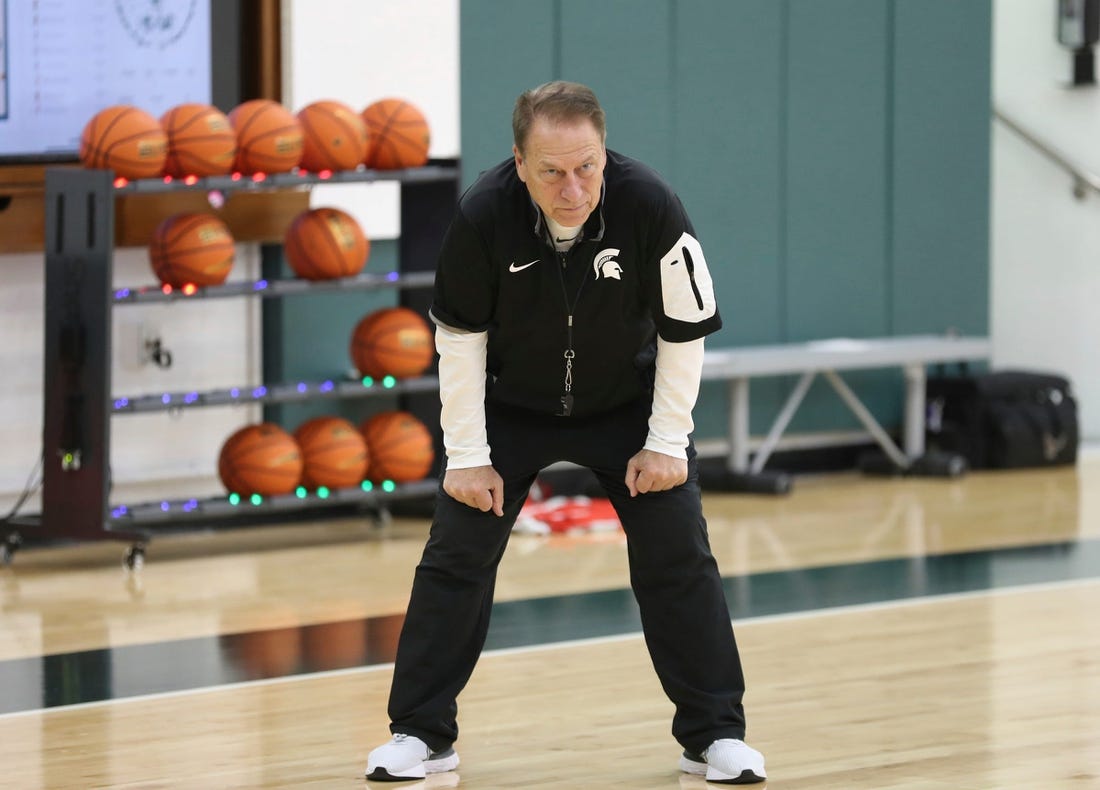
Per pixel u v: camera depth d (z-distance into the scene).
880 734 9.98
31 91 16.52
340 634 13.04
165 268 15.49
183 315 17.42
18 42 16.42
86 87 16.75
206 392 15.85
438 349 8.75
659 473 8.61
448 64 18.58
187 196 17.09
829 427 21.36
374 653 12.40
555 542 16.89
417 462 16.92
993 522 17.62
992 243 23.09
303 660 12.20
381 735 10.20
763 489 19.56
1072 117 23.06
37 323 16.70
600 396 8.84
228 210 17.28
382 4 18.16
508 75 18.98
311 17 17.77
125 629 13.27
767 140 20.61
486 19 18.81
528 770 9.35
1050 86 23.02
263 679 11.66
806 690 11.08
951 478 20.61
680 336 8.49
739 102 20.39
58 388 15.38
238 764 9.62
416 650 9.11
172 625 13.40
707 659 8.96
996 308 23.36
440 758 9.34
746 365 19.34
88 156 15.13
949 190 21.89
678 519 8.77
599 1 19.42
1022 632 12.67
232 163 15.62
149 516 15.48
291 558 16.27
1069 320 23.39
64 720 10.66
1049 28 22.92
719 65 20.22
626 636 12.77
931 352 20.59
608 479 8.97
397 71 18.30
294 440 16.33
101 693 11.33
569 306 8.42
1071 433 21.42
